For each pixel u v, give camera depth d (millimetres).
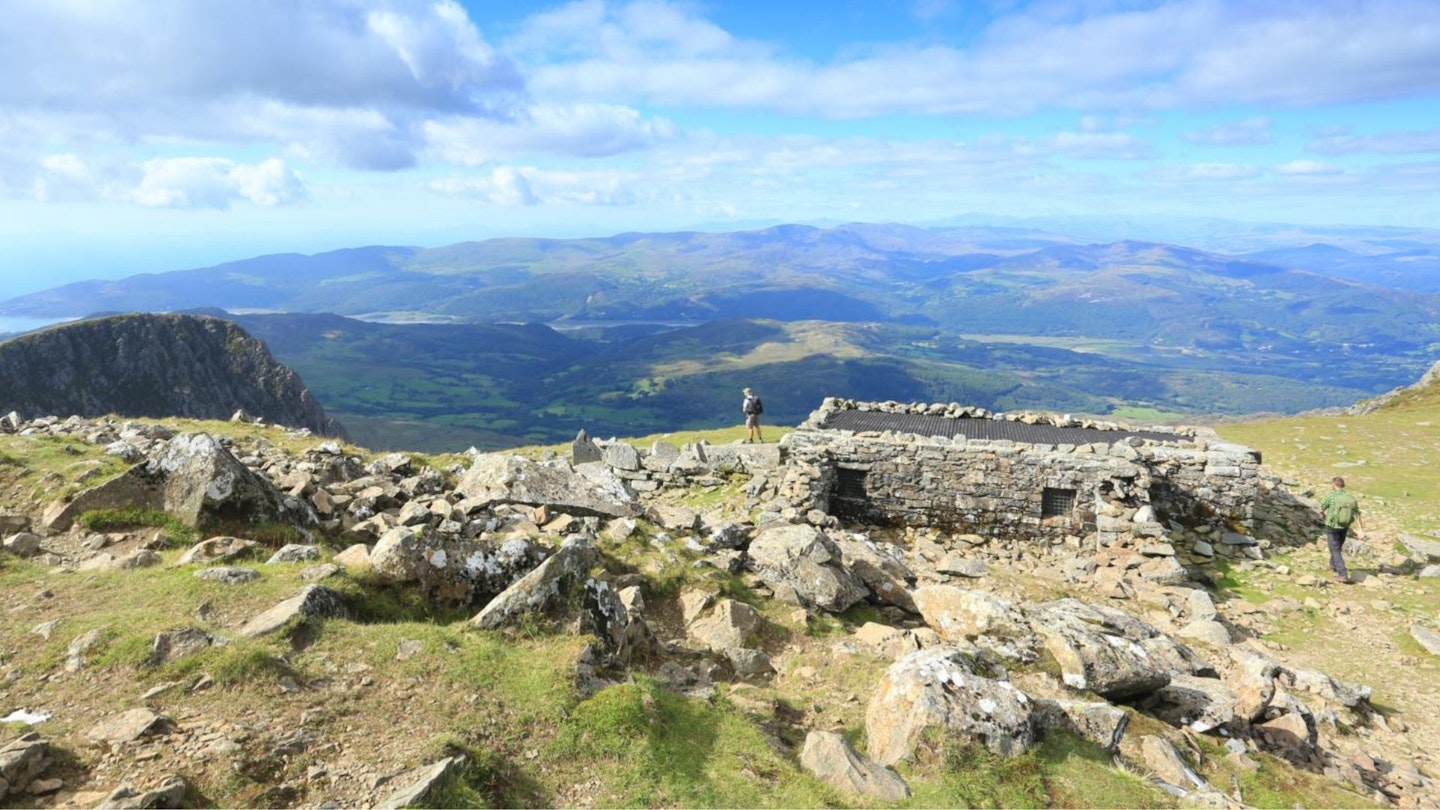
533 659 9898
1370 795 11641
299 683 8617
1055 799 8836
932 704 9508
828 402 35562
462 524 15008
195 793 6727
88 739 7305
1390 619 19672
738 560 16203
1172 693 12875
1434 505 27594
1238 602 20859
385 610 11070
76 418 25719
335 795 6961
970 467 26422
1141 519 23250
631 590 13125
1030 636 13594
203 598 10289
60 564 12016
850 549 17766
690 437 43188
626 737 8695
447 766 7309
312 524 14766
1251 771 11141
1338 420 46625
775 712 10695
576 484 18438
